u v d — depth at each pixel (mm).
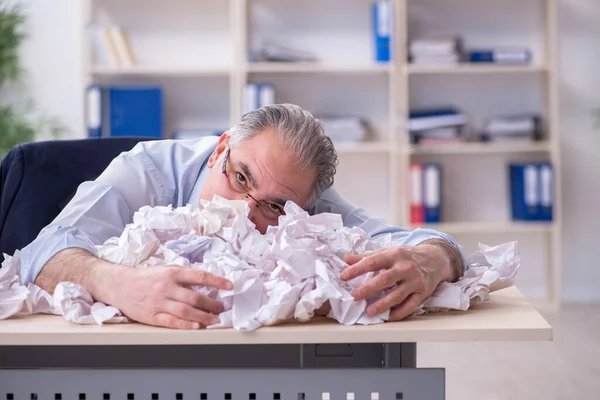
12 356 1419
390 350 1314
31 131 4750
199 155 1747
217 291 1161
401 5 4668
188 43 4938
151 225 1317
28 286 1250
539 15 4945
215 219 1329
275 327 1116
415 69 4641
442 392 1127
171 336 1089
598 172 5023
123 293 1148
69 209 1498
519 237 5059
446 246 1354
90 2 4773
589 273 5078
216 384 1126
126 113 4570
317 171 1476
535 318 1181
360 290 1155
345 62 4953
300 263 1180
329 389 1127
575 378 3279
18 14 4852
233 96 4688
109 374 1126
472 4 4941
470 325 1133
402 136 4719
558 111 4930
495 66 4684
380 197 5039
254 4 4926
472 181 5012
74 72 4922
